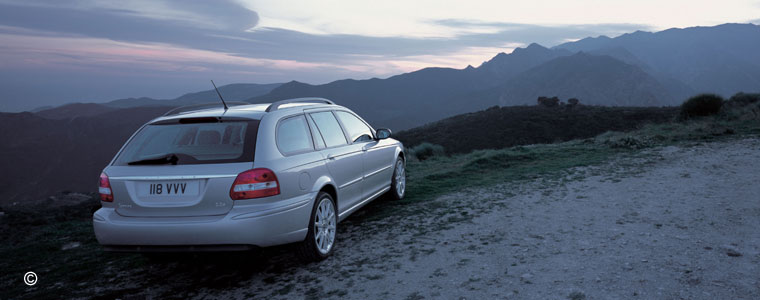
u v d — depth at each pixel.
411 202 6.91
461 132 73.88
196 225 3.55
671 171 7.77
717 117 17.33
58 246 6.03
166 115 4.56
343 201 4.99
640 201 5.74
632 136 13.08
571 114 76.00
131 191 3.79
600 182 7.31
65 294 4.01
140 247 3.72
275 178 3.75
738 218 4.58
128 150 4.06
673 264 3.39
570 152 11.81
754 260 3.34
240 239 3.56
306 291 3.56
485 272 3.59
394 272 3.80
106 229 3.73
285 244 3.95
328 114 5.27
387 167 6.55
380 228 5.41
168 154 3.82
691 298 2.76
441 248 4.38
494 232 4.80
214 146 4.00
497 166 10.56
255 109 4.31
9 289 4.29
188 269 4.45
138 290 3.98
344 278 3.79
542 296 3.01
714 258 3.45
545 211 5.60
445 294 3.21
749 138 11.17
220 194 3.64
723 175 7.05
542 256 3.87
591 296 2.93
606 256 3.72
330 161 4.66
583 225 4.80
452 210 6.07
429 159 16.08
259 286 3.81
